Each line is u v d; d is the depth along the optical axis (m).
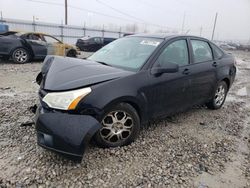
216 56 5.07
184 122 4.55
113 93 3.07
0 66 9.74
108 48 4.43
